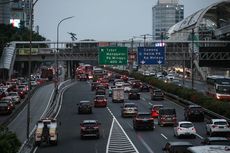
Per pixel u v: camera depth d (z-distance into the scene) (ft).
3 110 241.35
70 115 233.96
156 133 166.91
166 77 496.23
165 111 187.21
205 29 573.33
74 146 143.23
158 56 332.80
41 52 489.26
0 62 484.33
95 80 504.02
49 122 148.66
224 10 576.20
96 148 138.00
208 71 528.63
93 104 283.79
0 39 502.79
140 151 130.11
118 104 285.23
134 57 463.42
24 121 213.25
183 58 476.95
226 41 468.34
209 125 153.79
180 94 280.51
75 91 388.98
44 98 317.22
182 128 152.05
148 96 335.88
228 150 47.70
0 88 336.29
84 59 486.79
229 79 276.82
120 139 155.22
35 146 144.97
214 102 210.18
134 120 179.52
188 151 50.39
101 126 191.11
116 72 638.12
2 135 103.60
